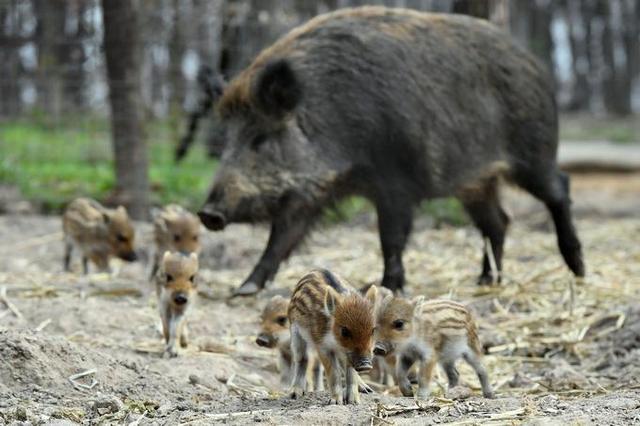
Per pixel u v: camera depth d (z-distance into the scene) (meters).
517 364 14.22
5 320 14.71
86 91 37.72
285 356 12.31
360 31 17.69
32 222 24.66
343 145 17.11
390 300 11.16
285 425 9.73
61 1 37.16
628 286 18.08
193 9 34.00
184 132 35.97
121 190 25.83
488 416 10.03
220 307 16.67
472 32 18.67
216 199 16.88
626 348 14.28
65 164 31.47
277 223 17.11
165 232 18.28
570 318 15.89
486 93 18.39
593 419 9.74
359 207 27.41
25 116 41.03
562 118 88.94
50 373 11.36
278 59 16.55
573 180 39.81
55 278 18.48
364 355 10.16
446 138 17.66
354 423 9.85
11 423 9.77
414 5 40.56
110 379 11.66
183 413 10.59
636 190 36.12
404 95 17.23
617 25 96.25
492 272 18.67
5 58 40.78
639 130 71.44
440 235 24.89
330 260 21.33
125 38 25.47
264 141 17.00
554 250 22.64
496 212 19.22
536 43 68.62
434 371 13.08
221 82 18.33
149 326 15.00
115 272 19.62
